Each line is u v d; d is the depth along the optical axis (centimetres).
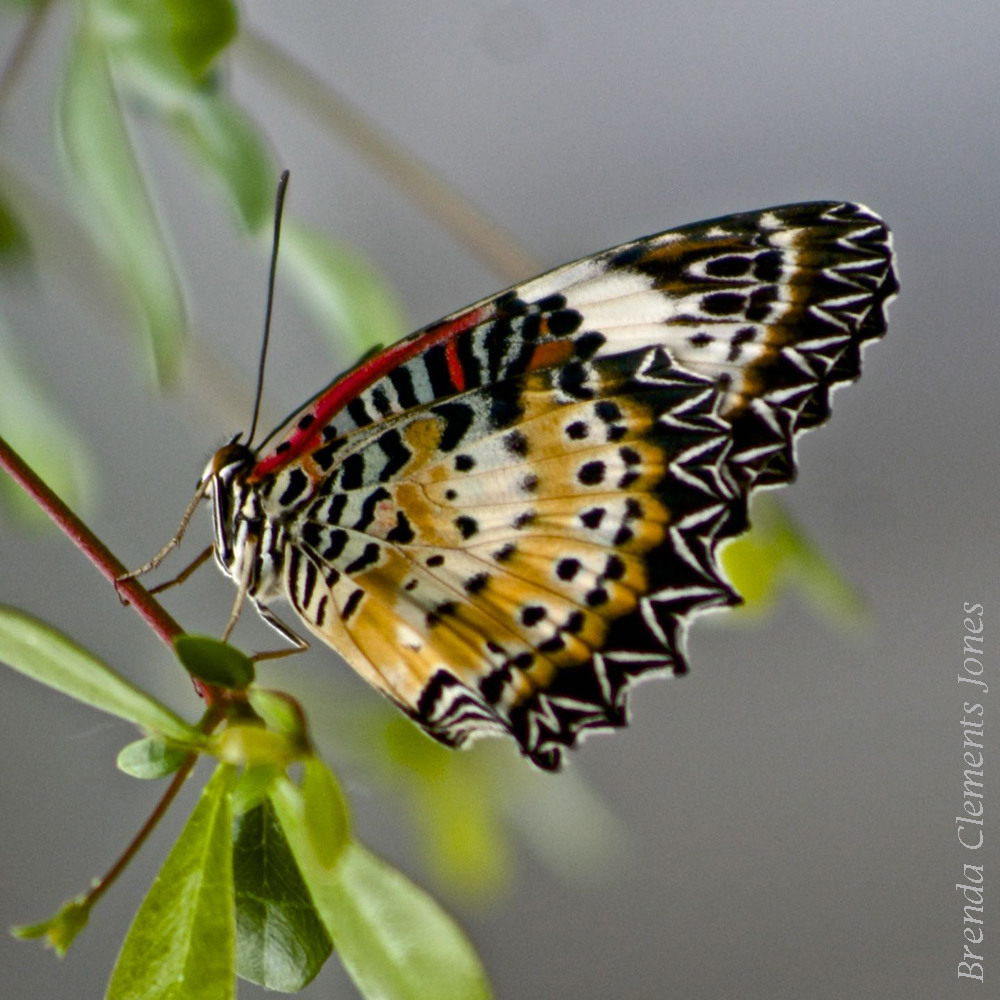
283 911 55
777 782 66
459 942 55
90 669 55
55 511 56
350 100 66
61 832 63
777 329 57
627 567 58
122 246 57
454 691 58
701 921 65
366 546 58
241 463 58
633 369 57
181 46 58
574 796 62
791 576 60
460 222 60
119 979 55
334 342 60
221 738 55
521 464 58
